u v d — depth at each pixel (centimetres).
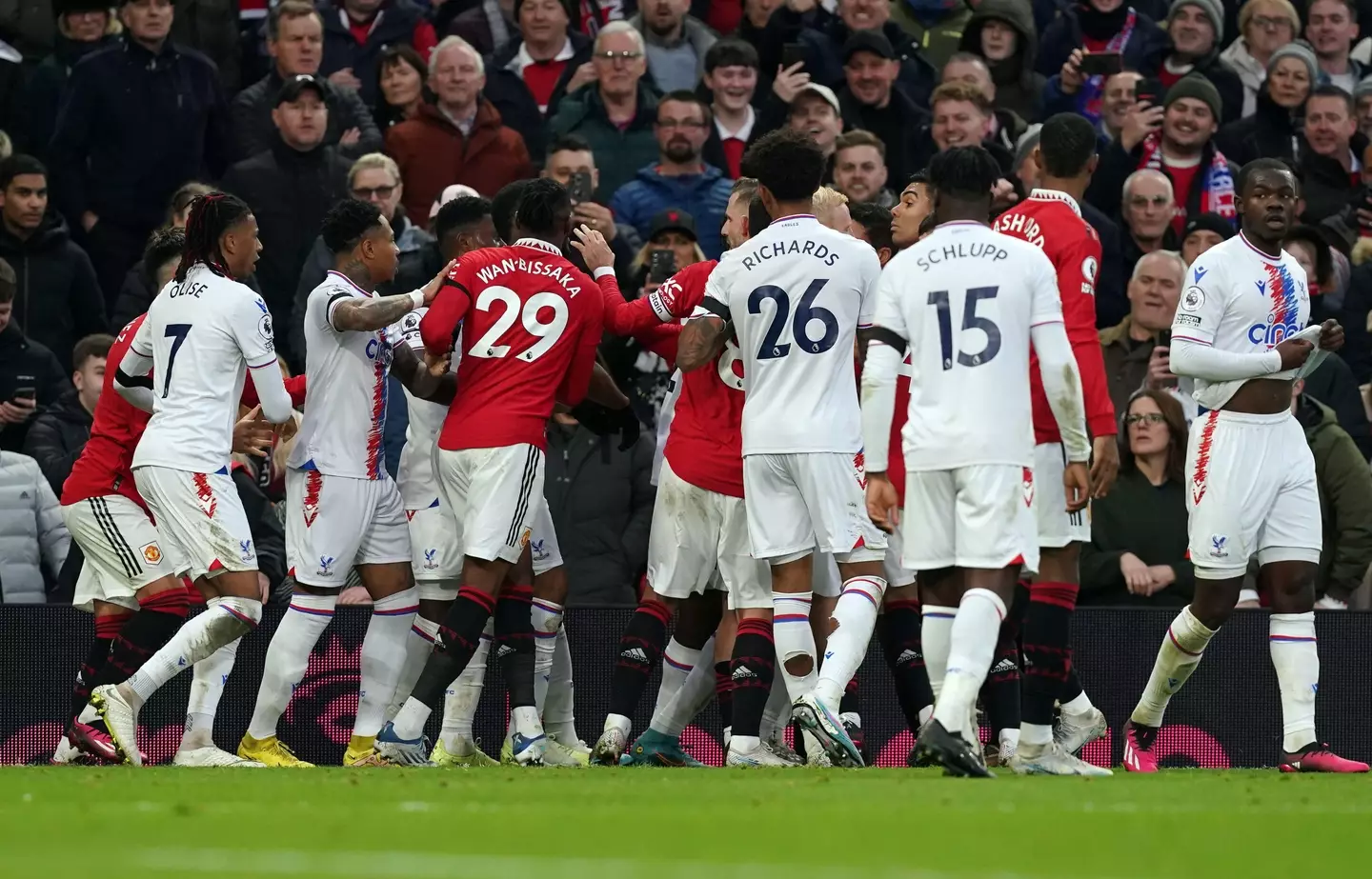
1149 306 3466
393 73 4131
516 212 2595
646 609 2650
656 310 2616
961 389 1991
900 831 1329
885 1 4422
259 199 3803
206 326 2533
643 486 3180
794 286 2372
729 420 2547
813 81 4256
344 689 2919
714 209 3941
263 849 1218
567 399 2616
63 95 4038
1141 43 4616
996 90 4441
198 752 2595
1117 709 2972
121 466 2683
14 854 1192
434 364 2509
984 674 1947
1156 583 3114
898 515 2641
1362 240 4000
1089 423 2209
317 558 2566
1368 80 4441
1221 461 2566
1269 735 2994
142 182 3969
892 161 4191
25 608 2912
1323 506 3180
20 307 3662
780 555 2384
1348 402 3591
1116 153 4059
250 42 4453
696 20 4484
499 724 2938
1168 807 1588
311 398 2583
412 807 1558
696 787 1842
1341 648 3002
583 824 1386
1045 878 1080
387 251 2628
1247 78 4700
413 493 2702
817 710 2250
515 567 2627
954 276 2011
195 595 2922
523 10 4325
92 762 2645
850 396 2395
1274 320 2555
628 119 4178
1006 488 1970
